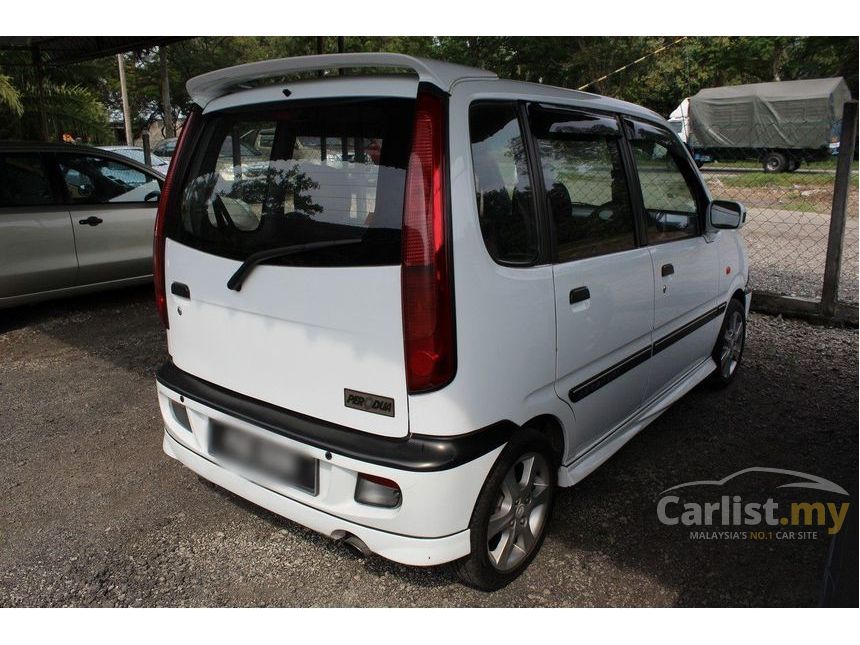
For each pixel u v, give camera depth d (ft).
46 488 10.95
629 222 10.18
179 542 9.52
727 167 71.87
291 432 7.70
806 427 12.87
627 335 9.96
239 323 8.22
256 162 8.10
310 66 7.61
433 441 7.08
